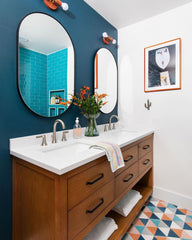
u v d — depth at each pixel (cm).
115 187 119
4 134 103
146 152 174
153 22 186
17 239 107
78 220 85
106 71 196
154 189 192
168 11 175
